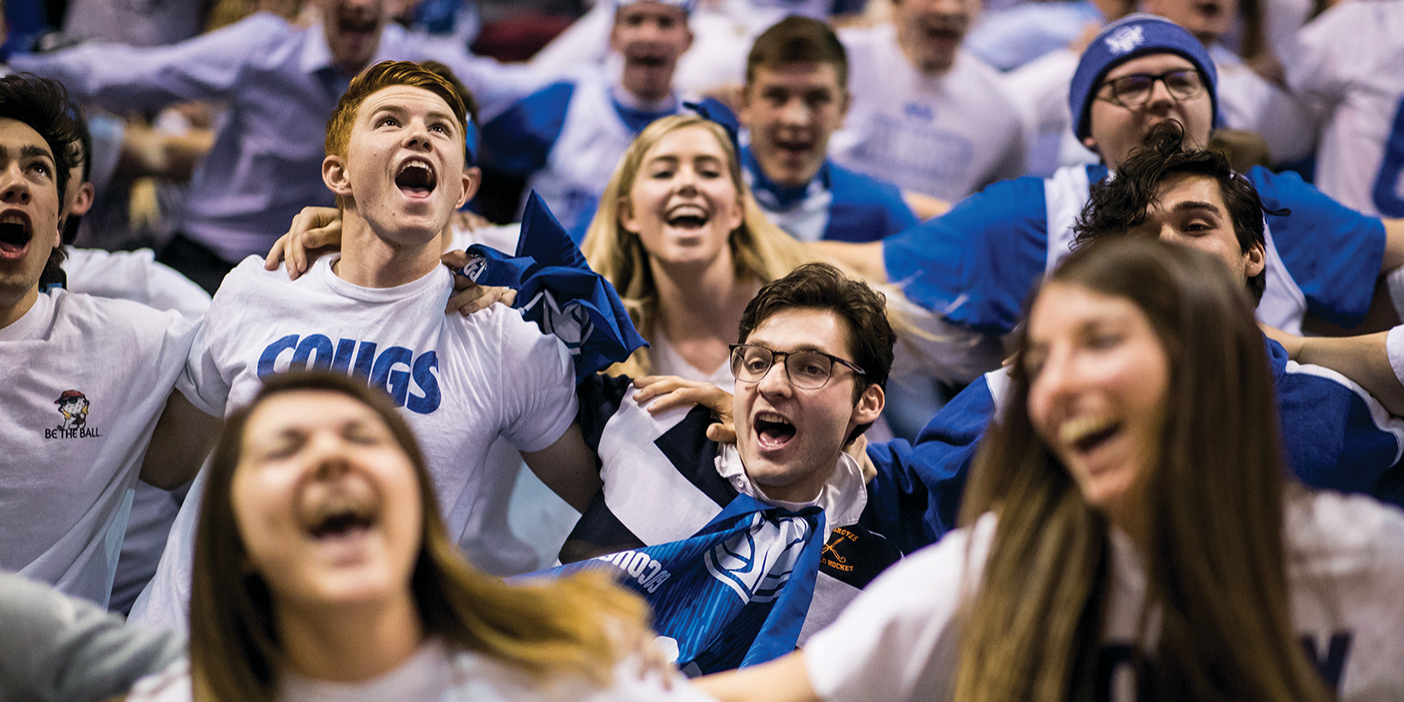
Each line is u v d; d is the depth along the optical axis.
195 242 4.54
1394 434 2.61
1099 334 1.42
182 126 5.41
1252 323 1.45
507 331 2.53
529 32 6.50
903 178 4.85
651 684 1.52
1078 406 1.42
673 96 4.88
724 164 3.28
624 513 2.49
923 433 2.75
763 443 2.43
